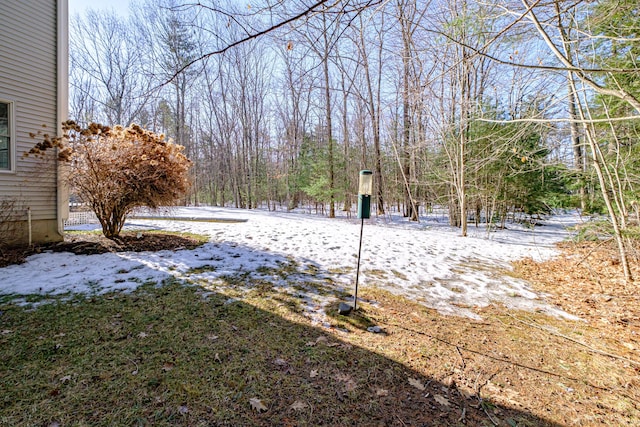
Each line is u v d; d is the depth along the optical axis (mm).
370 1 2156
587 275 4957
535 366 2379
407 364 2318
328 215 14875
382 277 4547
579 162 6387
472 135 9055
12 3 5414
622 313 3455
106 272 4250
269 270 4652
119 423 1603
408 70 8859
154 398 1807
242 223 9867
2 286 3641
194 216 12016
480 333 2916
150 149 6152
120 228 6555
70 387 1871
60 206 6020
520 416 1823
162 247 5820
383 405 1854
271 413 1736
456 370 2279
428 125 10539
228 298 3479
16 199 5465
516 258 6133
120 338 2496
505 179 9430
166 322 2818
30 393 1804
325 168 14133
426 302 3664
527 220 11453
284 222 10391
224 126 20781
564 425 1767
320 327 2871
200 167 24781
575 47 4363
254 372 2111
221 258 5207
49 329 2613
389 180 15086
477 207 10984
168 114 19906
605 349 2662
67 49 6281
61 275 4074
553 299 3902
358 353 2438
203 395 1852
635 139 5133
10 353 2221
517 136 5359
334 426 1664
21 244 5500
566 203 7270
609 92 2764
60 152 5602
